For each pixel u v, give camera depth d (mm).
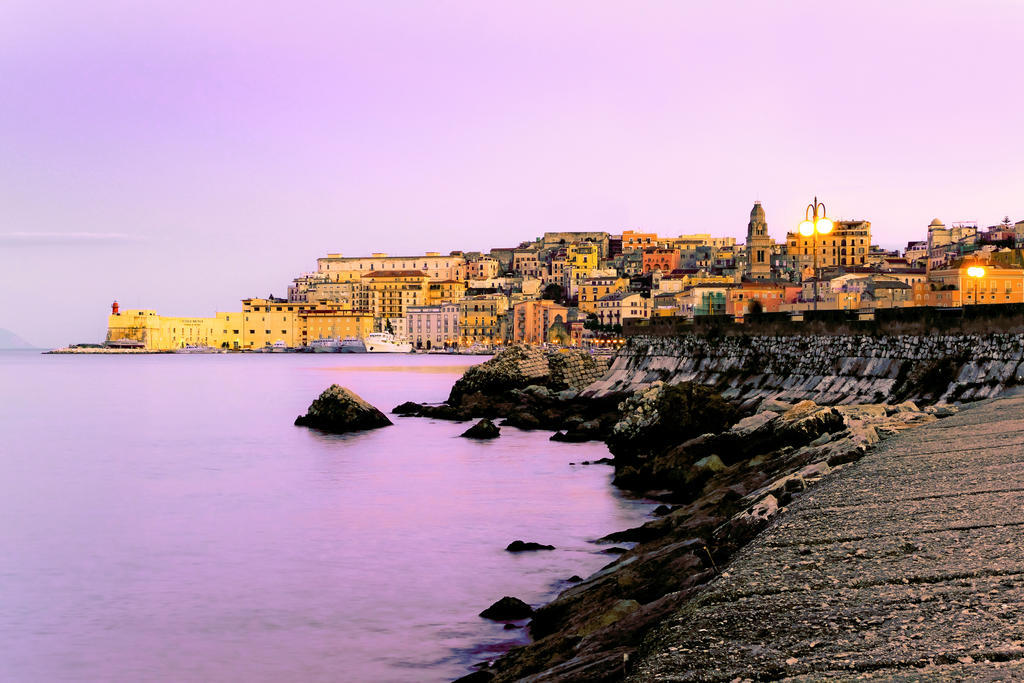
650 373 85625
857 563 12305
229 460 63875
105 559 33562
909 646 8953
